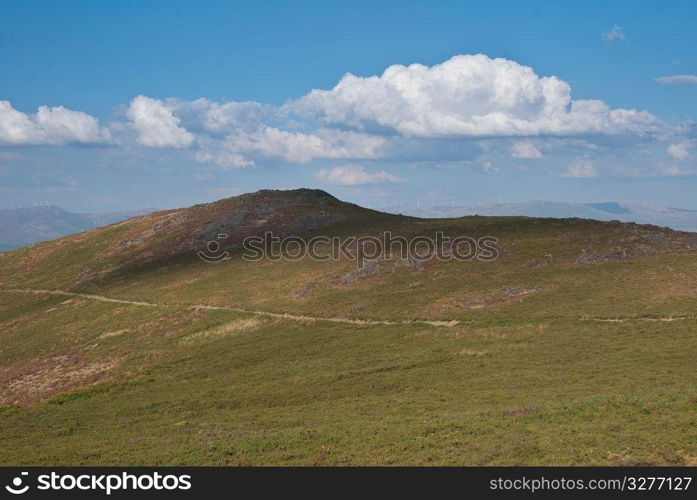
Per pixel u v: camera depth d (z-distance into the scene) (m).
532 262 88.25
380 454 31.33
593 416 33.47
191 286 109.69
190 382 62.19
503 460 28.30
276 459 32.34
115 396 60.44
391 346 64.25
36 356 87.69
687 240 89.25
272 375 59.59
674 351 48.47
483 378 48.59
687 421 30.59
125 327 92.38
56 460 36.09
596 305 66.69
